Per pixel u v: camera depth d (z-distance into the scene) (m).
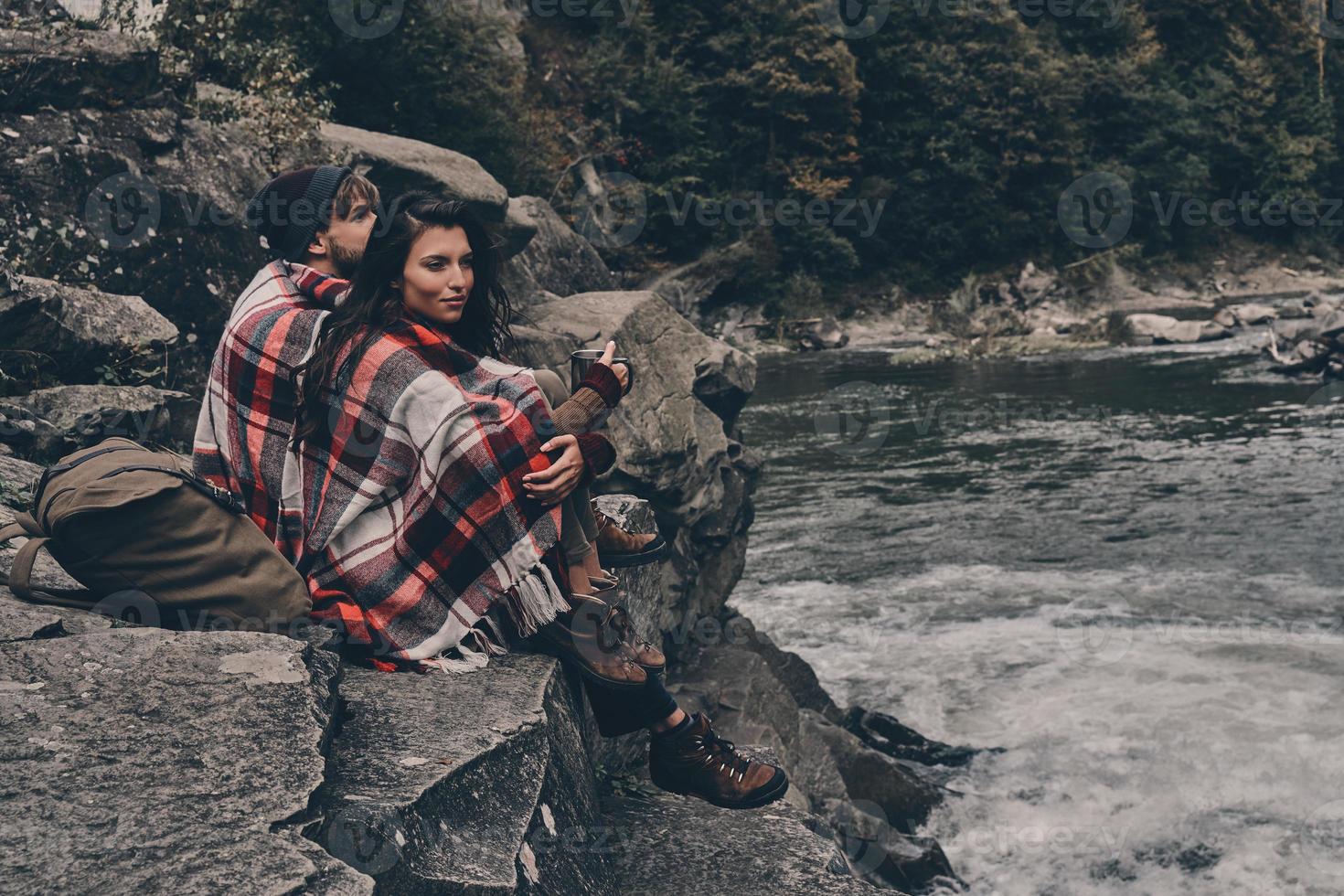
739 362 7.03
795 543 10.96
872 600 9.07
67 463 2.22
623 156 31.42
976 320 37.44
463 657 2.36
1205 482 12.62
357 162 7.79
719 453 6.63
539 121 27.48
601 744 3.57
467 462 2.23
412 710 2.11
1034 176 44.22
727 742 2.57
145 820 1.51
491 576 2.28
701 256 35.88
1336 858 5.00
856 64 39.66
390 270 2.33
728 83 37.16
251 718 1.79
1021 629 8.18
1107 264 43.19
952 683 7.27
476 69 25.41
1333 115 54.16
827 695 6.82
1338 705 6.45
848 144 39.16
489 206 8.61
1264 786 5.59
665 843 2.53
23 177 5.05
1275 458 13.68
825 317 35.28
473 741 2.00
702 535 6.68
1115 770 5.95
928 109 42.97
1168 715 6.48
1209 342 28.66
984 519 11.52
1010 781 5.93
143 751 1.67
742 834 2.59
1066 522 11.22
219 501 2.24
